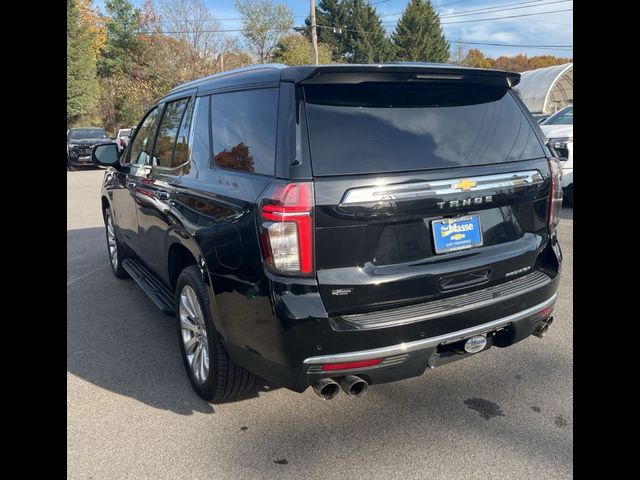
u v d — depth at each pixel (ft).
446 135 9.38
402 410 10.63
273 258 8.20
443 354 9.23
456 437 9.70
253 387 11.46
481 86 10.19
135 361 13.16
